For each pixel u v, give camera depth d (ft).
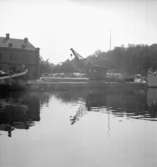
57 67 423.64
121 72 394.11
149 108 101.71
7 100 126.52
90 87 243.40
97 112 89.56
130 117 77.51
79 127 61.26
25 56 281.74
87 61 301.63
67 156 38.83
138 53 401.29
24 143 46.06
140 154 39.70
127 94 182.50
